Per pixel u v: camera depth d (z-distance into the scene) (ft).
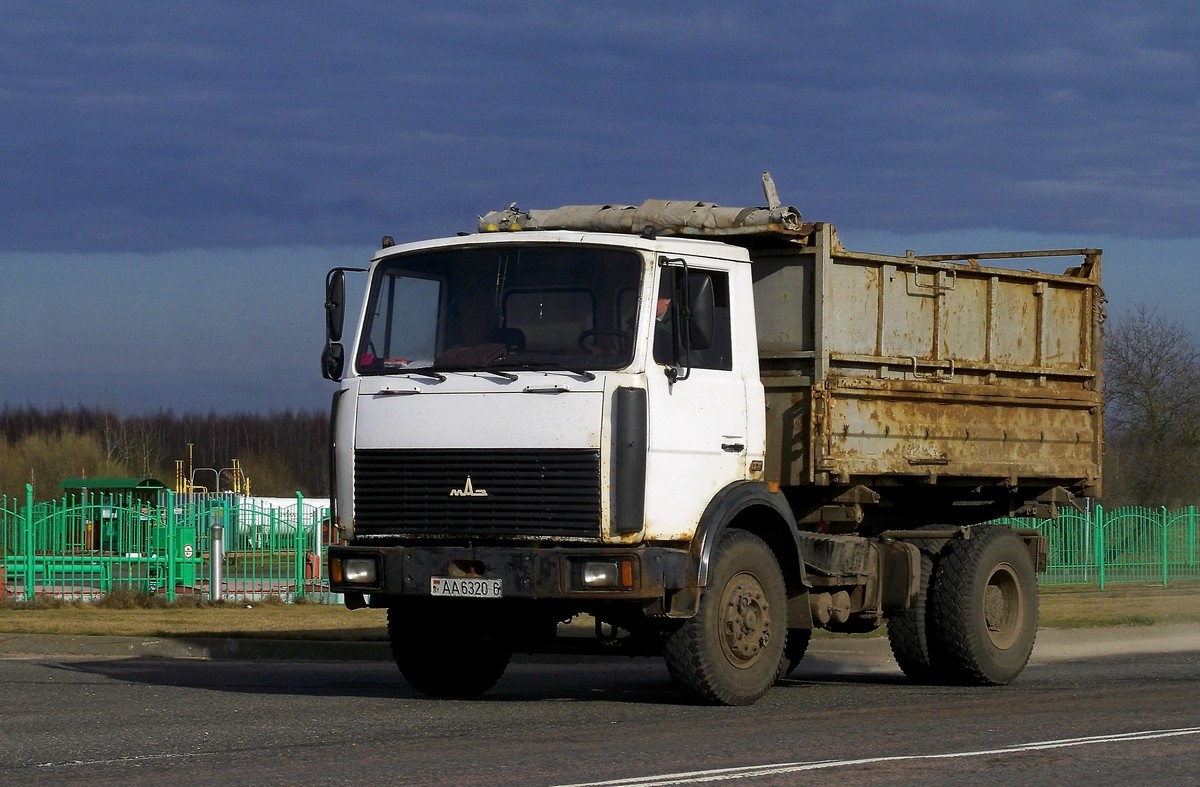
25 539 86.79
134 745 28.35
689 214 38.55
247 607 78.48
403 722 31.73
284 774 24.63
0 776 24.66
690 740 28.50
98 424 357.82
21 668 47.21
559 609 35.50
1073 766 25.17
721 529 34.09
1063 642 59.57
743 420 35.55
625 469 32.35
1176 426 167.02
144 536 87.40
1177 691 38.40
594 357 33.17
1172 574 106.83
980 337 43.47
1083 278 46.65
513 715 33.01
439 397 33.86
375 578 33.99
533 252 34.45
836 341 38.86
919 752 26.76
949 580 42.60
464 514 33.30
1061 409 46.14
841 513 39.70
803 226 38.37
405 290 35.55
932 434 41.45
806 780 23.63
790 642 44.01
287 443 374.63
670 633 34.30
